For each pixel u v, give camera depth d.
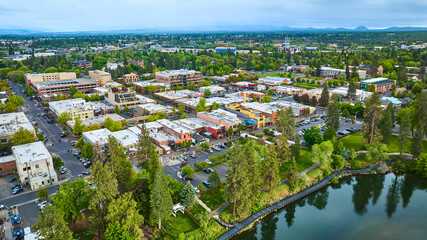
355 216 137.88
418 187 164.00
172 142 192.12
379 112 189.50
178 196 130.88
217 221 123.56
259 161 159.62
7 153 179.25
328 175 168.75
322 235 124.50
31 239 100.94
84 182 115.81
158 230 114.69
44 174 145.88
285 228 128.62
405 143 182.25
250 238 122.38
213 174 140.38
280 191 147.25
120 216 99.50
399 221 133.75
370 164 180.88
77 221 118.12
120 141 184.12
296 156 184.38
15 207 127.00
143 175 131.88
